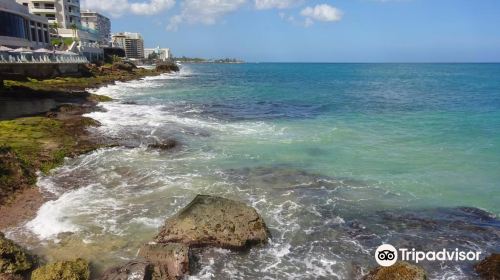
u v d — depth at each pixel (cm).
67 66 6191
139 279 927
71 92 4322
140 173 1761
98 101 4034
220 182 1656
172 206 1412
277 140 2398
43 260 1059
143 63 17625
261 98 4897
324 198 1508
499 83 7850
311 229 1270
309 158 2016
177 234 1129
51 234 1193
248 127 2827
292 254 1127
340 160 1984
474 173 1781
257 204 1445
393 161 1964
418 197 1521
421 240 1205
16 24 6344
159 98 4728
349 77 11100
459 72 14375
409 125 2919
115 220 1293
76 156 1978
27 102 3616
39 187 1572
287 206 1434
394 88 6719
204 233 1127
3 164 1614
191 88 6406
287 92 5841
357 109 3847
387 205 1451
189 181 1662
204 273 1025
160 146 2178
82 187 1591
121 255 1084
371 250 1152
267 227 1250
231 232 1134
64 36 9531
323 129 2759
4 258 988
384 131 2686
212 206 1193
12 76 4653
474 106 4022
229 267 1057
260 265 1072
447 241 1198
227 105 4112
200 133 2588
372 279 962
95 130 2550
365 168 1858
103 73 7681
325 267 1066
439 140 2400
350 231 1262
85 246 1130
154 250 1045
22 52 4666
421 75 12081
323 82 8656
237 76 11538
